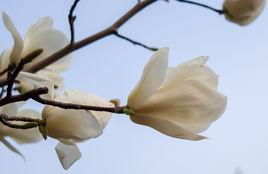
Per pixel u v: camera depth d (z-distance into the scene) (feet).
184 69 3.56
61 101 3.55
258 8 4.98
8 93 3.51
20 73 3.62
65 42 4.54
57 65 4.62
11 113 3.97
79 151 3.67
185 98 3.53
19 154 4.04
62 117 3.51
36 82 3.63
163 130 3.57
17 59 4.21
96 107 3.50
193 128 3.56
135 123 3.59
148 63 3.53
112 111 3.52
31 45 4.40
